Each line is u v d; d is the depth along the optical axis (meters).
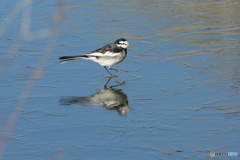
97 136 11.24
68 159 10.05
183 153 10.31
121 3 23.00
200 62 16.45
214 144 10.76
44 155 10.24
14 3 22.81
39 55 17.25
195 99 13.47
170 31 19.52
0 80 14.92
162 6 22.44
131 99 13.66
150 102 13.38
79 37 19.05
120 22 20.55
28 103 13.24
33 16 21.14
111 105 13.20
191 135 11.23
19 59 16.80
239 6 22.17
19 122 11.98
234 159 10.01
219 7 22.12
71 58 15.44
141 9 22.11
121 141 10.97
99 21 20.73
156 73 15.72
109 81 15.25
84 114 12.60
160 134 11.33
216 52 17.28
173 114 12.48
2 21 20.50
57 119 12.25
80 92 14.29
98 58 15.57
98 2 23.19
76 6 22.61
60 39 18.86
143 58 17.08
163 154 10.27
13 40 18.50
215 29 19.58
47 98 13.70
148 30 19.67
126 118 12.30
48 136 11.23
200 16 21.03
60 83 14.98
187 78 15.15
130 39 18.78
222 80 14.83
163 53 17.45
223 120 12.04
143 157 10.14
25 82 14.85
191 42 18.34
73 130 11.59
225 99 13.38
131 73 15.85
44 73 15.80
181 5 22.55
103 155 10.26
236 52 17.17
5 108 12.83
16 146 10.65
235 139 10.98
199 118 12.19
